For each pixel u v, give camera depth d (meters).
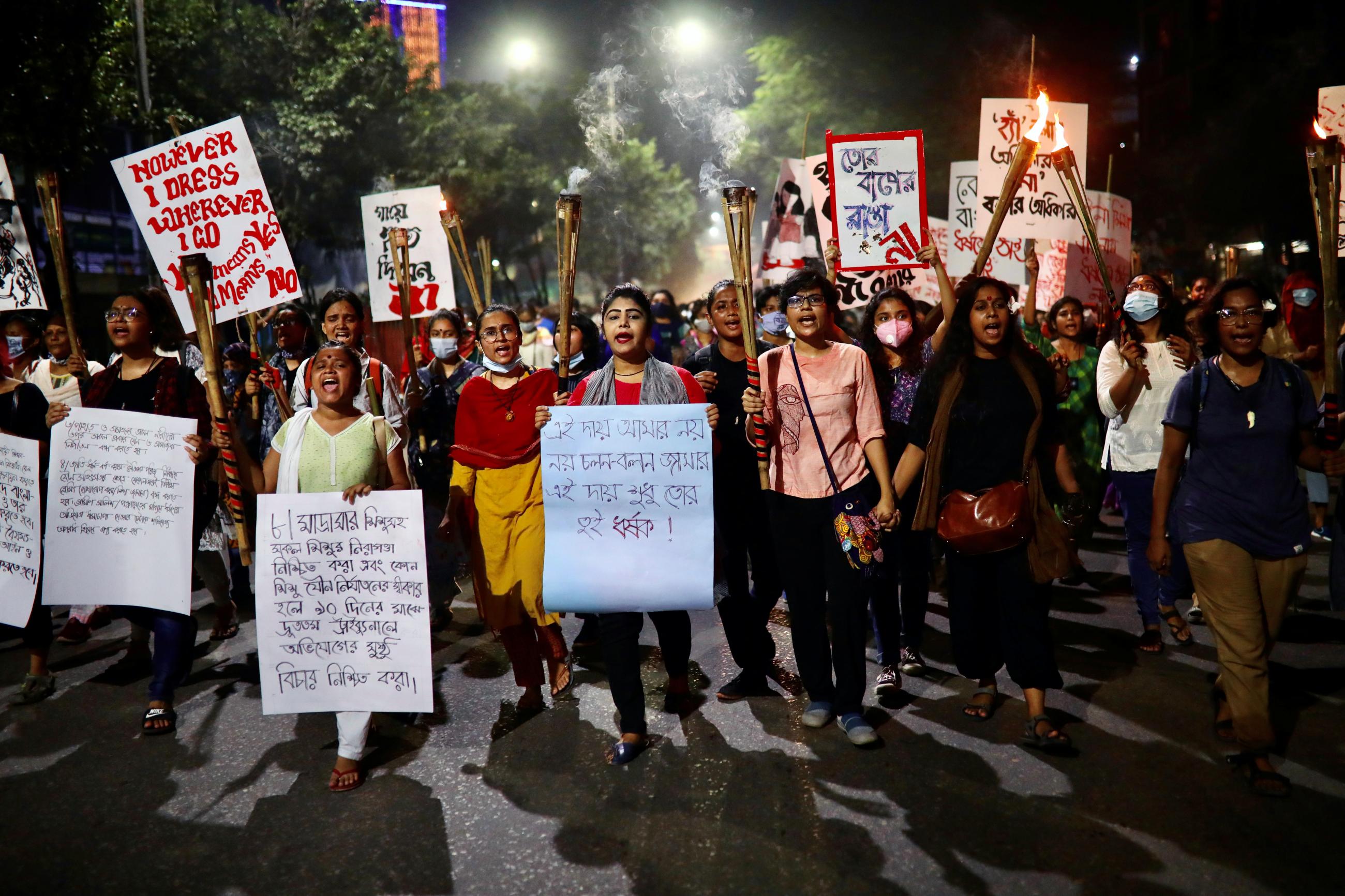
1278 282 19.73
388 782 3.89
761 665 4.67
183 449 4.41
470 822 3.54
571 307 4.38
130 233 32.09
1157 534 3.91
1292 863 3.12
